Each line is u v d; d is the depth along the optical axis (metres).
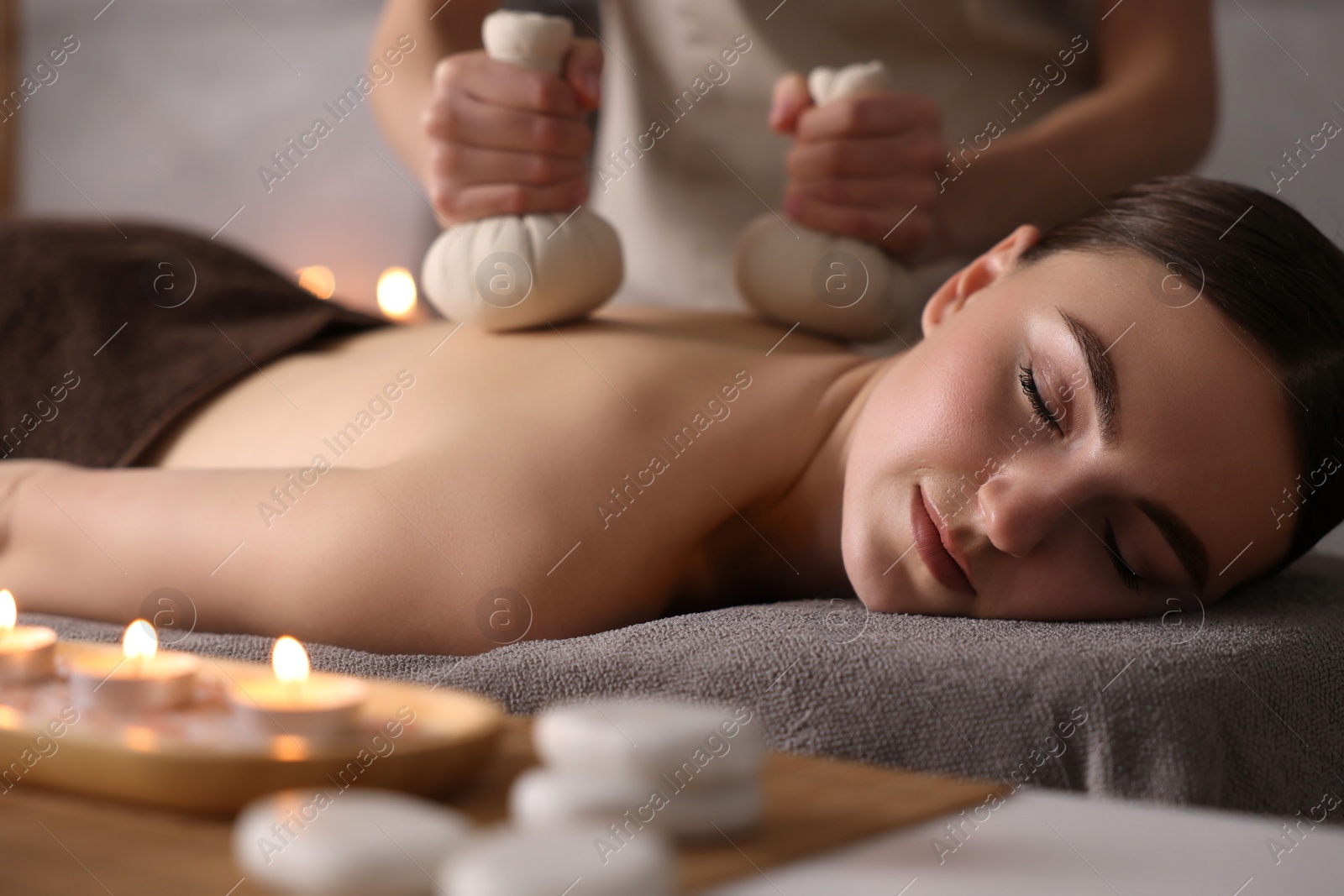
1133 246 0.93
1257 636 0.82
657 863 0.34
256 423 1.12
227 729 0.50
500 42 1.09
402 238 2.99
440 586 0.86
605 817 0.40
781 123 1.23
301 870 0.35
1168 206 0.96
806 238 1.18
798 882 0.39
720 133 1.52
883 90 1.19
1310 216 2.22
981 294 1.00
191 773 0.42
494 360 1.04
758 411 1.02
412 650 0.88
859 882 0.39
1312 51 2.22
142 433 1.16
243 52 3.05
